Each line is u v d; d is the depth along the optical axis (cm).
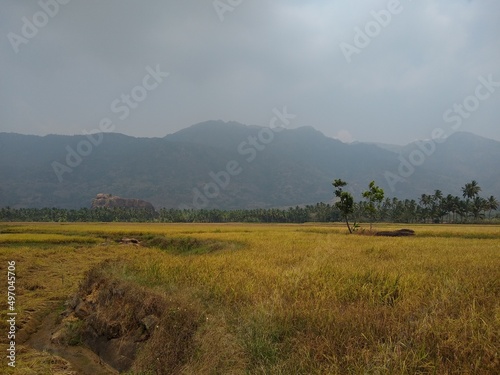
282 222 12825
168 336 759
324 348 565
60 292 1527
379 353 512
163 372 705
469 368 461
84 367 902
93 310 1133
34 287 1602
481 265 1222
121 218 13262
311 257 1595
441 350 513
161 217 13238
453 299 730
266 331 653
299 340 610
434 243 2505
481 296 743
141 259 1617
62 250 2817
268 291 901
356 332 603
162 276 1132
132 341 886
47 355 943
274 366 561
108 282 1171
